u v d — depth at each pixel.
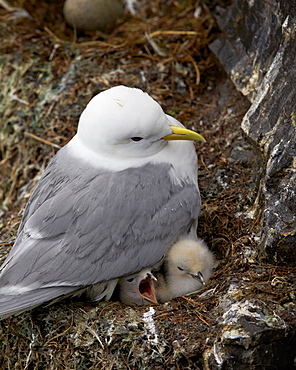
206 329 5.43
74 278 5.63
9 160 9.02
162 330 5.50
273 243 5.87
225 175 7.43
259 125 6.61
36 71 9.33
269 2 7.28
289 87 6.35
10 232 7.38
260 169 6.92
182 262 6.17
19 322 5.85
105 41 9.77
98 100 6.00
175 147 6.36
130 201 5.84
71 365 5.61
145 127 5.87
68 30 10.05
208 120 8.34
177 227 6.08
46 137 8.77
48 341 5.70
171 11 10.28
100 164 6.08
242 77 7.80
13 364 5.88
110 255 5.73
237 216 6.83
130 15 10.34
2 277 5.60
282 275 5.83
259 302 5.45
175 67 9.10
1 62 9.53
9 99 9.23
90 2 9.64
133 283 6.12
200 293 5.94
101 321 5.66
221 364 5.15
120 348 5.53
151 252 5.93
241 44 8.04
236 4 8.27
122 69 9.16
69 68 9.27
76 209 5.77
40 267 5.60
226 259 6.35
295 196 5.89
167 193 6.04
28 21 10.19
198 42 9.35
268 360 5.19
